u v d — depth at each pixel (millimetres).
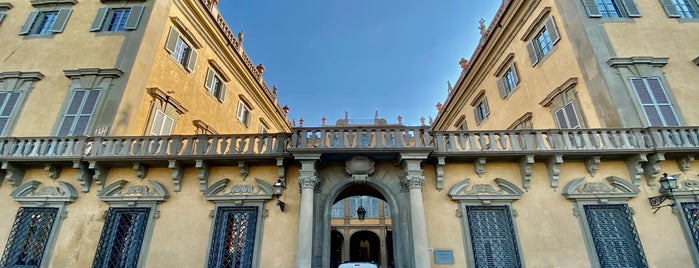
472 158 11219
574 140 11133
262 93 24266
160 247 10539
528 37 16719
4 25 15273
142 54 13750
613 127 11695
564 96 14062
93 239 10695
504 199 10922
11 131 12656
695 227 10164
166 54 14961
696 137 10766
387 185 11148
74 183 11445
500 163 11539
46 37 14750
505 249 10391
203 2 17016
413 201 10258
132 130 12758
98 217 10984
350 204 34438
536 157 11031
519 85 17328
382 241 32594
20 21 15367
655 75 12523
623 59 12578
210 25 17766
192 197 11195
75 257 10461
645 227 10297
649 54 12984
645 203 10578
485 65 21125
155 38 14469
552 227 10523
